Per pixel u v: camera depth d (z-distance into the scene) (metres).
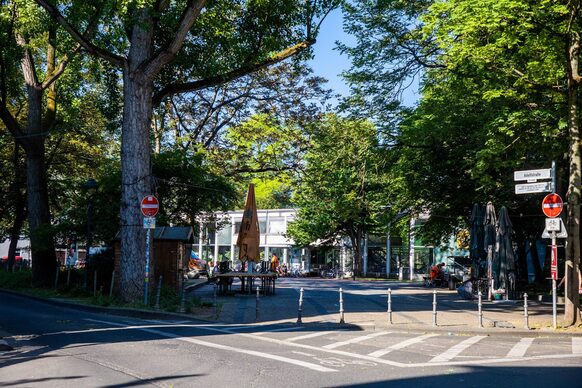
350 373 8.97
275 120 35.25
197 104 35.94
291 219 73.25
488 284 25.39
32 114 29.06
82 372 8.70
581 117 17.34
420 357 10.76
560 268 30.41
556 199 16.16
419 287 36.72
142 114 19.61
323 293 28.00
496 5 15.11
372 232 56.75
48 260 28.62
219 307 18.11
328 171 32.56
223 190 32.59
